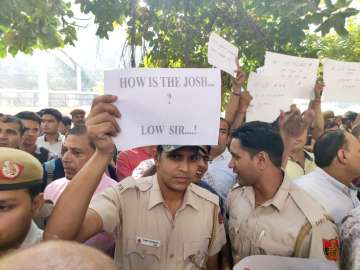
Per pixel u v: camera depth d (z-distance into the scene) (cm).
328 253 144
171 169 148
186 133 124
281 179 159
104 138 121
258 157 155
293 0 239
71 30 317
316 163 196
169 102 123
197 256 155
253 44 309
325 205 181
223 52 210
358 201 193
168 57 318
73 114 590
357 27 546
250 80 242
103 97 121
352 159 182
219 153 269
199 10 294
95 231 137
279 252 150
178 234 153
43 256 45
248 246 159
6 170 98
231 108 255
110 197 150
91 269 45
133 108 123
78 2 285
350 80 244
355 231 132
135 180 160
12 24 288
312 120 254
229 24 308
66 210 115
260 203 161
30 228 111
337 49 534
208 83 122
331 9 232
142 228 152
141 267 152
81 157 214
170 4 280
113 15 286
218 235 163
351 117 516
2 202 98
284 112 241
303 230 148
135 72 122
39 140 481
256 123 167
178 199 157
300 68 239
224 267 170
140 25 295
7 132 325
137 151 306
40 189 109
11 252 48
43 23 291
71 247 48
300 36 272
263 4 257
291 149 255
